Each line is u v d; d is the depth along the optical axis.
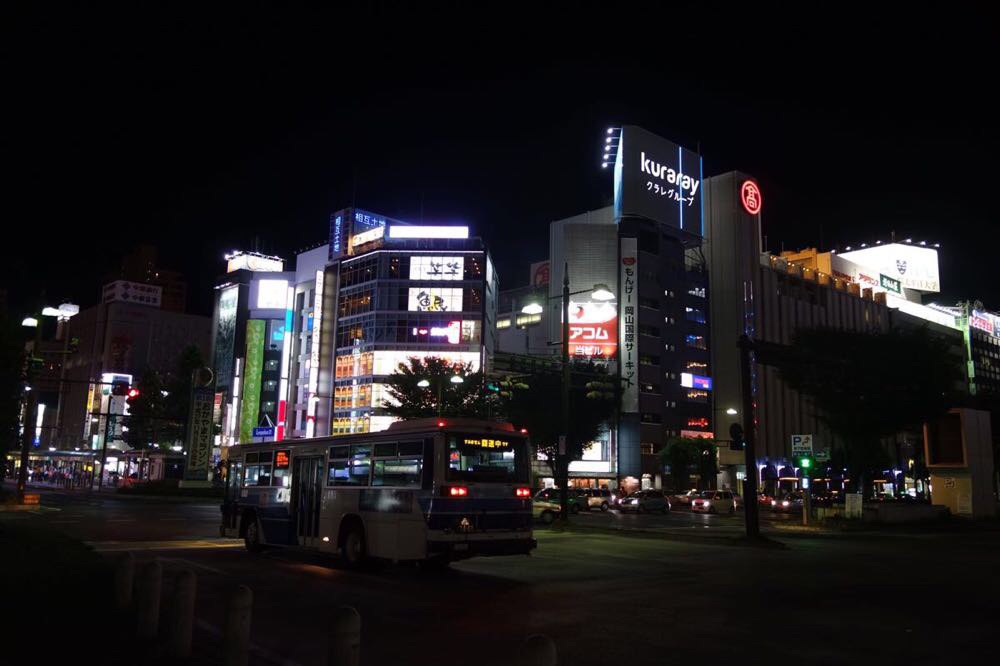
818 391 38.66
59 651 7.13
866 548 23.38
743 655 8.26
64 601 9.41
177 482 55.19
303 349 88.44
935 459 39.34
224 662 6.12
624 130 92.44
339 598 11.91
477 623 9.95
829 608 11.41
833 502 44.97
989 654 8.40
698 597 12.36
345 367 80.94
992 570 17.06
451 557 14.07
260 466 19.11
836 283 119.31
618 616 10.55
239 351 95.00
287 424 88.50
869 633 9.52
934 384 36.59
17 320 20.47
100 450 95.25
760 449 96.50
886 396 36.78
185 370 80.38
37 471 99.31
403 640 8.88
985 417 40.34
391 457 15.15
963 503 38.28
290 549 19.62
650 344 86.88
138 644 7.52
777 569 16.66
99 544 19.98
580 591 12.94
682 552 20.45
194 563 16.34
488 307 80.94
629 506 50.09
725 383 95.94
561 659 8.00
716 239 100.19
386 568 15.88
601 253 88.00
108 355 119.12
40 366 23.94
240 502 19.48
